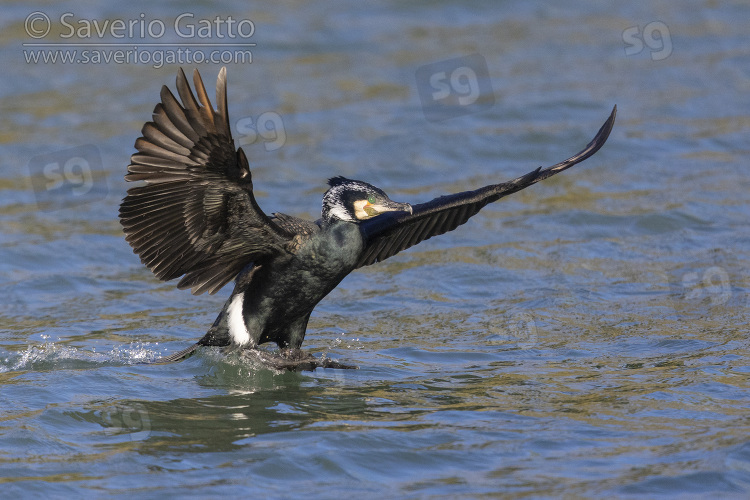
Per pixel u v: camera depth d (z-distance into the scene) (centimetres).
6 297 1377
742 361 1114
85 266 1513
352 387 1068
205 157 912
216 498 808
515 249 1559
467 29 2656
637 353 1156
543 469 852
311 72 2352
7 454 884
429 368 1128
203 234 1010
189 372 1117
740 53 2528
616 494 802
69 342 1207
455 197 1140
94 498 805
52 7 2552
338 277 1070
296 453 889
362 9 2736
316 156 1958
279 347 1134
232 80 2286
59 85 2236
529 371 1108
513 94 2261
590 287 1398
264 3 2709
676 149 1991
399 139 2034
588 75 2386
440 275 1466
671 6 2881
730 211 1680
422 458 880
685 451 878
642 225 1638
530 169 1916
